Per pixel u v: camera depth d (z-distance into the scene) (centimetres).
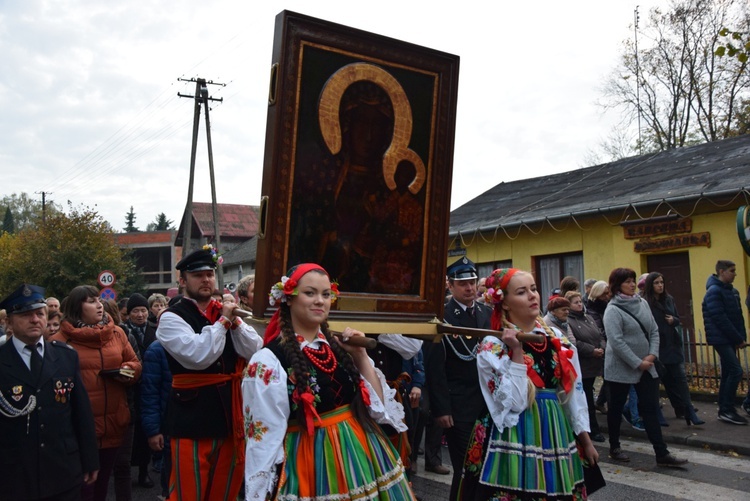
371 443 302
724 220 1156
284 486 281
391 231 369
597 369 769
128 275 3200
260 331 352
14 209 7388
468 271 497
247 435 287
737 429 793
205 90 2339
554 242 1474
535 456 354
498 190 2103
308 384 288
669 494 584
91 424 431
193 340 383
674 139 2645
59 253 2922
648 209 1266
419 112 372
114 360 526
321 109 336
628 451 741
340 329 341
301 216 337
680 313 1241
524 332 379
